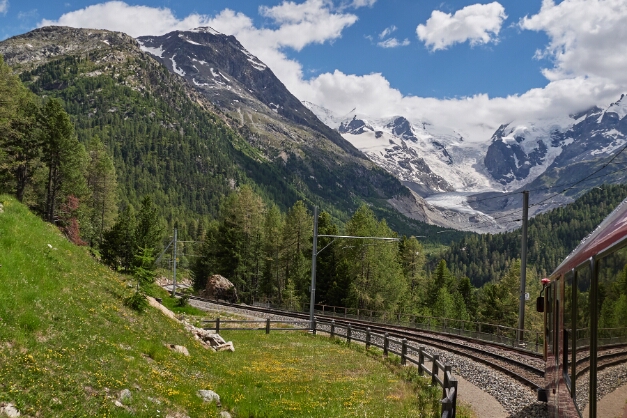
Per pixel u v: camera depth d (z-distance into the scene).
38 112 65.75
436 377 18.12
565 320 8.86
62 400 10.04
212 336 25.20
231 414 14.33
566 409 8.13
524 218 34.69
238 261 85.81
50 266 17.36
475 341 36.22
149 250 21.20
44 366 10.83
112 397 11.27
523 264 34.22
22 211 21.97
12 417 8.79
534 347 31.12
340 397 17.02
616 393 4.89
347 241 72.62
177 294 68.88
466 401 17.58
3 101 57.69
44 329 12.45
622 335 4.83
